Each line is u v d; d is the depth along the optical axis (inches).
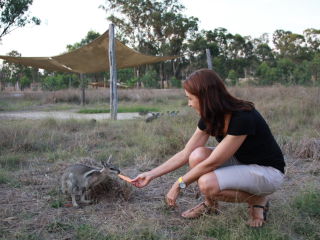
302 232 142.9
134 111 742.5
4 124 405.7
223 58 2292.1
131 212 165.5
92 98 1057.5
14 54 2370.8
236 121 133.6
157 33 2041.1
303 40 2564.0
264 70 1803.6
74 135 348.8
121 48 618.5
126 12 1962.4
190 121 415.8
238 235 135.3
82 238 140.8
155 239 140.2
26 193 193.2
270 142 141.3
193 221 155.0
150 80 1798.7
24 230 148.6
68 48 2244.1
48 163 255.9
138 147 291.9
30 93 1194.0
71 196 183.3
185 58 2224.4
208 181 139.2
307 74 1290.6
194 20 2047.2
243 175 138.8
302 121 407.2
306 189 181.8
